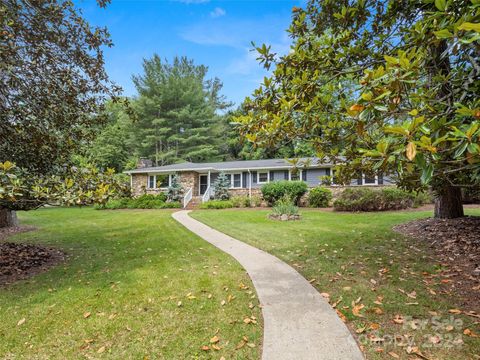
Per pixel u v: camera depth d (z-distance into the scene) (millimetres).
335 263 4621
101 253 6062
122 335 2672
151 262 5145
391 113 2309
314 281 3883
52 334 2736
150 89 28406
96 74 6004
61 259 5648
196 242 6828
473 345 2299
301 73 3602
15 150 5488
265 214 12312
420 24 2652
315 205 15477
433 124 1971
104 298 3545
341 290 3523
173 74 30016
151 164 26969
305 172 18188
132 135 28250
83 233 8695
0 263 5117
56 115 5719
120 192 5262
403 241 5828
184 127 29797
